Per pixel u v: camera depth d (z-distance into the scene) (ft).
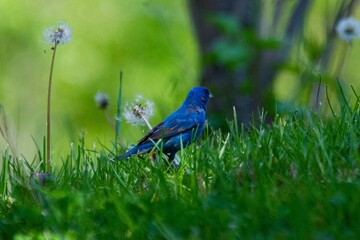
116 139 35.83
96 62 106.93
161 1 85.15
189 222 23.44
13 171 31.53
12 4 110.42
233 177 27.68
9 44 110.52
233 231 22.48
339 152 28.04
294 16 57.00
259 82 54.80
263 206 23.58
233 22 53.36
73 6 109.40
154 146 32.45
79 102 107.24
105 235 23.77
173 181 28.53
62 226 24.41
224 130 51.83
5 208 27.78
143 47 102.68
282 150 29.17
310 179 25.85
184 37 96.84
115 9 107.34
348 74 81.61
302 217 22.26
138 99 35.32
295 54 56.44
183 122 34.30
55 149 50.80
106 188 27.94
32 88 110.42
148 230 23.44
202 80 56.59
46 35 35.06
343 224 22.49
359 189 23.63
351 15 55.31
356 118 31.32
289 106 46.26
